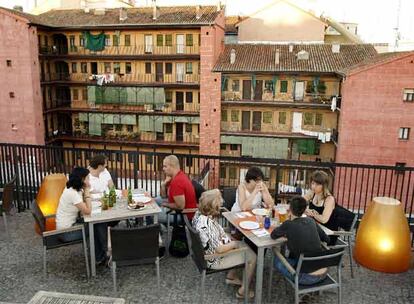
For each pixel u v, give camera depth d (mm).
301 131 29266
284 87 28781
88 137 34094
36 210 5270
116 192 6359
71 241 5406
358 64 25797
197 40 30281
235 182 28578
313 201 5668
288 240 4387
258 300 4711
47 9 42500
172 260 5871
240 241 5320
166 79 31734
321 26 32812
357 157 25250
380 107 24188
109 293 4965
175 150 32688
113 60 32375
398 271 5496
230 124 30141
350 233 5184
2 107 29656
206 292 5027
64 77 33562
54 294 4027
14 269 5539
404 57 23125
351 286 5223
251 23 33500
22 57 28641
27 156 7953
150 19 30562
